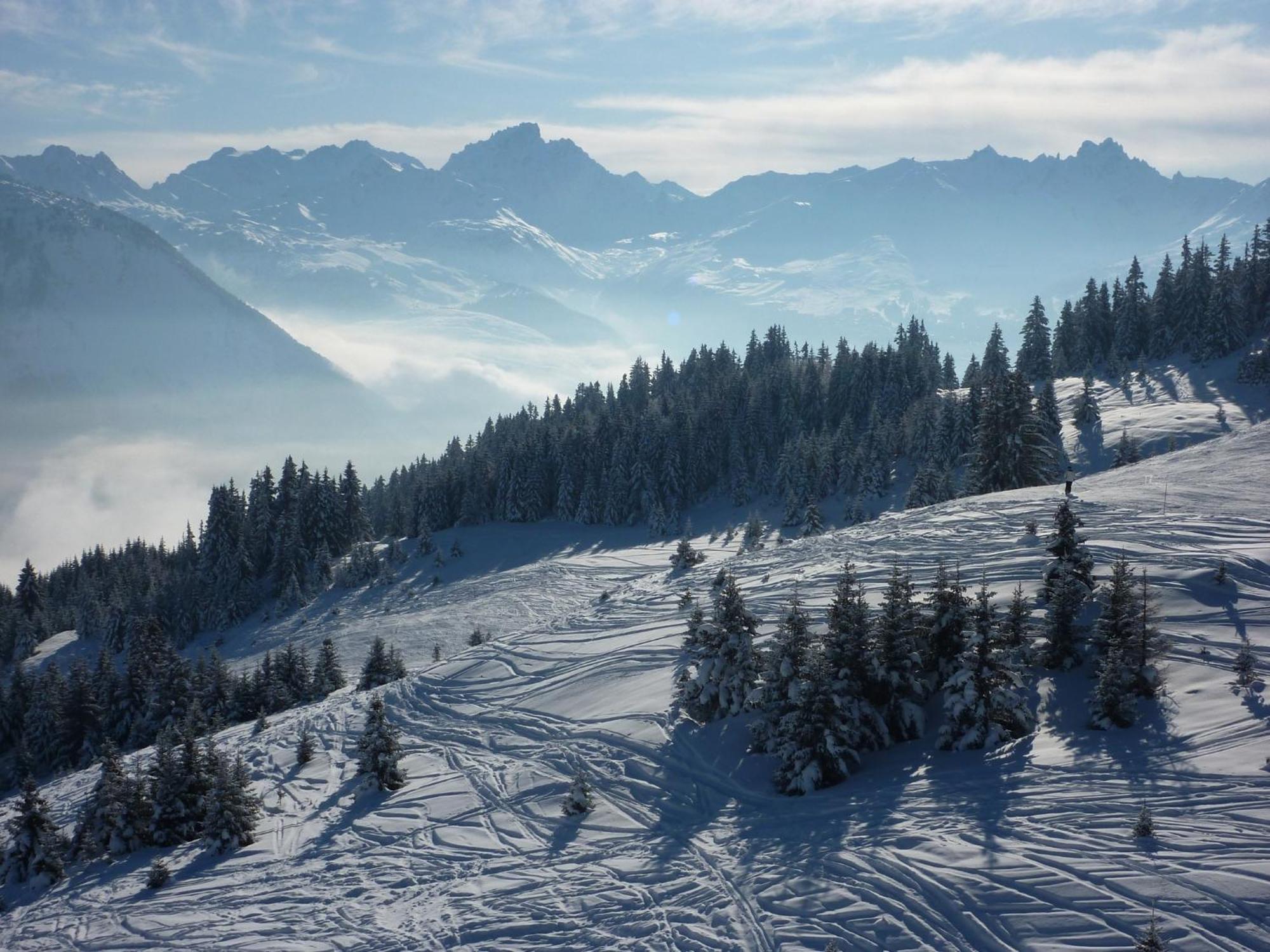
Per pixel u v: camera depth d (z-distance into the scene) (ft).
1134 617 86.89
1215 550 114.62
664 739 108.47
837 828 80.07
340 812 112.98
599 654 145.48
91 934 91.40
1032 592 113.60
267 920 87.51
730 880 76.84
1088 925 59.16
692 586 170.71
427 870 92.48
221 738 162.91
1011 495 169.78
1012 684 88.28
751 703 100.89
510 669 151.12
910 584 97.71
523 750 119.24
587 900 79.15
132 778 128.36
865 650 93.04
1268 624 94.22
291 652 220.64
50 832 114.52
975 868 67.82
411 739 133.08
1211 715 80.12
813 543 174.60
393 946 77.82
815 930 66.69
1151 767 74.95
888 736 93.25
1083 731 84.07
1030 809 73.77
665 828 90.33
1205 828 65.51
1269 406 269.85
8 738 255.91
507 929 76.64
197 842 114.01
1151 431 267.39
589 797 98.78
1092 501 148.77
